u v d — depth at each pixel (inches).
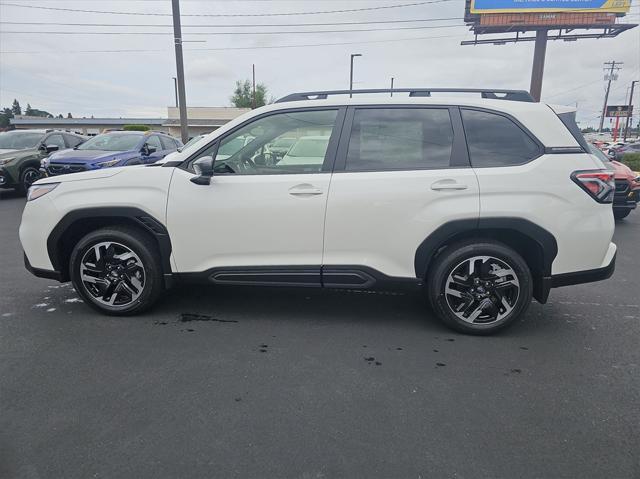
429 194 141.2
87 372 124.1
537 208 138.7
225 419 104.1
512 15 1277.1
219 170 151.7
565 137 142.9
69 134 527.8
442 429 101.3
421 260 144.5
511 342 145.6
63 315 163.0
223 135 152.6
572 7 1251.2
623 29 1256.2
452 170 142.1
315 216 145.0
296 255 148.6
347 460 91.4
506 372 126.5
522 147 142.9
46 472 87.5
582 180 139.6
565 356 136.3
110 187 153.8
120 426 101.2
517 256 143.4
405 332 152.0
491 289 146.6
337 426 102.0
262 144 152.2
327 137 148.9
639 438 98.7
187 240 151.4
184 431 99.8
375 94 152.6
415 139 146.3
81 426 101.1
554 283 144.7
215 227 149.4
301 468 89.2
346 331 152.4
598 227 141.2
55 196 156.4
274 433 99.4
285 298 182.2
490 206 139.3
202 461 90.8
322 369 127.2
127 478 86.3
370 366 129.1
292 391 115.9
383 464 90.4
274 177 147.6
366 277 147.6
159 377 121.9
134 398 112.0
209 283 155.1
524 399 113.3
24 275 210.7
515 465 90.4
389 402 111.5
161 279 159.5
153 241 156.9
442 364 130.7
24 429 100.0
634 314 171.0
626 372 127.1
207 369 126.3
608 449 95.2
